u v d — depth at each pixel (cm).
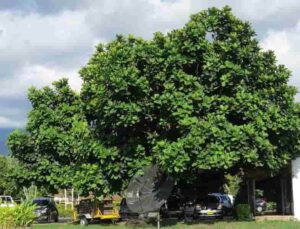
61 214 4794
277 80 2708
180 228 2455
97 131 2747
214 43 2628
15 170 3434
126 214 3262
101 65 2716
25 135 3456
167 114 2523
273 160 2547
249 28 2683
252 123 2498
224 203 3312
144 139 2719
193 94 2484
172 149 2350
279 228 2348
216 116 2452
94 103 2727
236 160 2402
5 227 2256
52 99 3484
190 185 3281
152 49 2609
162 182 2184
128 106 2491
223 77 2505
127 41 2738
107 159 2619
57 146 3284
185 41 2600
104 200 3253
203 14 2734
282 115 2633
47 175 3353
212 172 3059
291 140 2736
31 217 2356
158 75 2564
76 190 2705
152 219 2867
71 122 3338
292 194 3027
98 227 2728
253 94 2588
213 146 2386
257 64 2645
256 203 3331
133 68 2520
